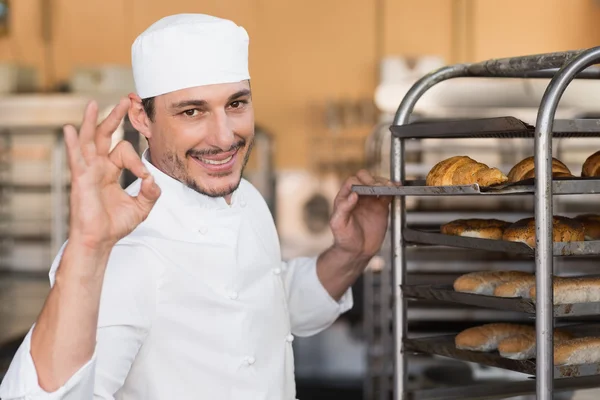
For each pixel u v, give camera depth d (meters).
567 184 1.44
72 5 7.18
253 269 1.59
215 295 1.50
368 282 3.89
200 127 1.46
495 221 1.78
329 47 7.28
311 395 4.66
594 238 1.72
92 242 1.15
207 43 1.43
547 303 1.43
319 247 6.93
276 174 7.31
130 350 1.43
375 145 4.10
